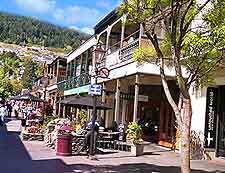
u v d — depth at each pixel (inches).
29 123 995.3
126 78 854.5
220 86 704.4
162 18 378.3
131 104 1072.2
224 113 703.7
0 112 1294.3
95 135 676.7
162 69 377.4
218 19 363.3
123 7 374.3
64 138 642.2
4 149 687.1
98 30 1194.0
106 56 946.7
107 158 636.1
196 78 397.4
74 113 1422.2
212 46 363.6
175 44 355.6
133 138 702.5
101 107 767.1
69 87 1485.0
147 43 703.7
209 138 700.0
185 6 384.2
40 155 633.6
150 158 663.1
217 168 593.9
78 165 547.8
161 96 943.0
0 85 3110.2
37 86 2716.5
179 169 556.1
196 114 707.4
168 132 879.1
